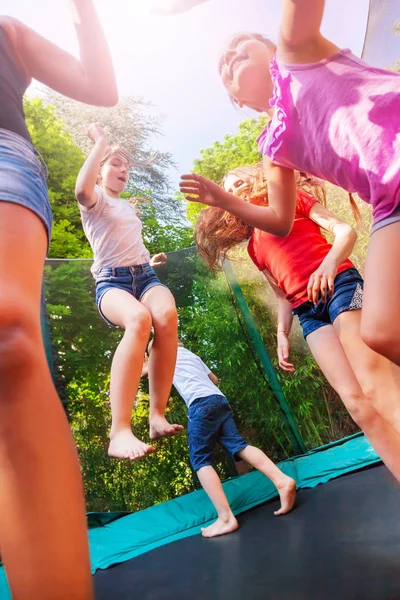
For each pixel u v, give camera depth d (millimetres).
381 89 1071
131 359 1800
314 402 3576
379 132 1046
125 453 1630
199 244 2795
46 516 495
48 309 3092
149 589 1817
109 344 3197
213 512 2689
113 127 4480
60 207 3850
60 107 4281
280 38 1189
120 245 2320
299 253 2078
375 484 2684
